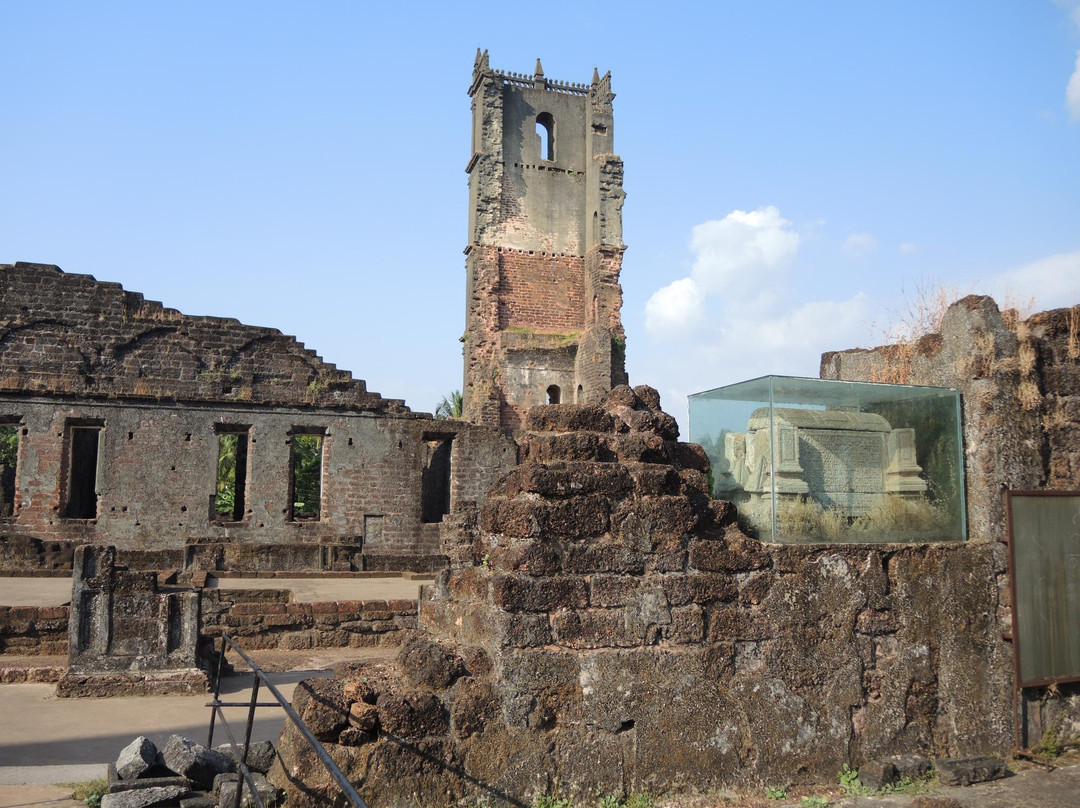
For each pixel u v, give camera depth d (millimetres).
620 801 5445
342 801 4996
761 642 6043
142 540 25203
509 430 41469
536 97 45938
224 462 41812
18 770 6816
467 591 6031
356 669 5840
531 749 5324
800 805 5590
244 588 16703
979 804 5688
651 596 5758
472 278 43875
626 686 5570
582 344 41625
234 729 8547
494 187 44000
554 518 5629
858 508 6840
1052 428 7422
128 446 25453
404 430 28219
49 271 25531
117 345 25766
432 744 5188
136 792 5781
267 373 27109
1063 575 7160
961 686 6652
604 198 44125
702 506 6152
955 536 7172
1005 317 7832
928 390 7262
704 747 5695
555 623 5520
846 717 6191
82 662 10203
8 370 24844
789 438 6602
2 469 32625
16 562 21906
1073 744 6875
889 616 6512
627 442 6125
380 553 27406
